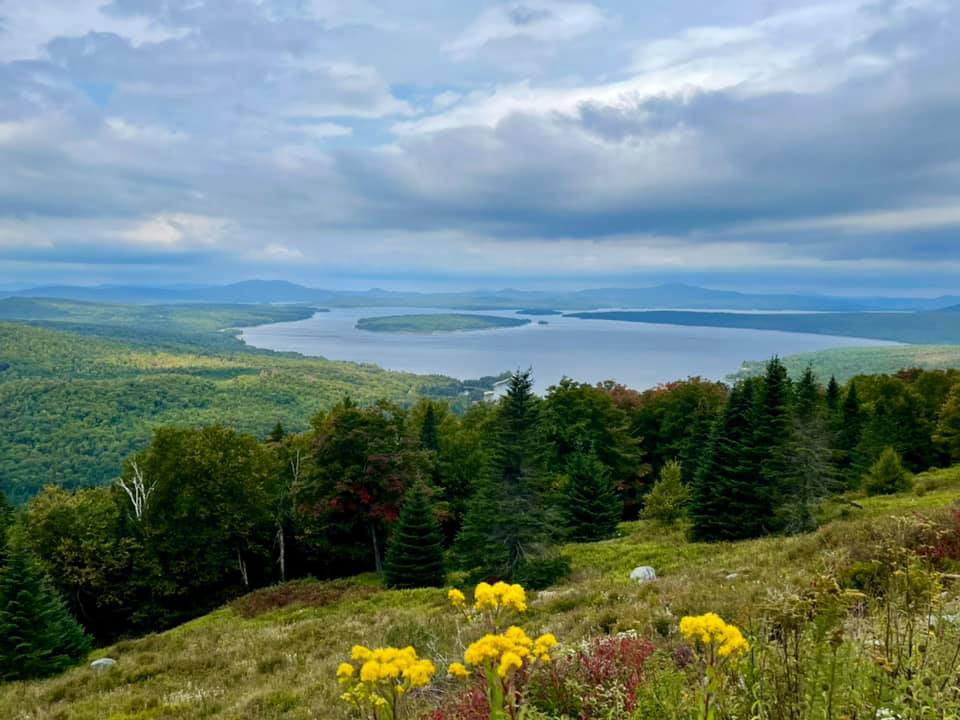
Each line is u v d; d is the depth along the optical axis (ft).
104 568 95.14
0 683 53.78
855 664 10.78
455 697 18.67
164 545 98.27
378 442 104.58
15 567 60.44
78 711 37.65
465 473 124.47
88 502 106.52
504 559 63.72
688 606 28.99
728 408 81.20
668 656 16.20
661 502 99.04
